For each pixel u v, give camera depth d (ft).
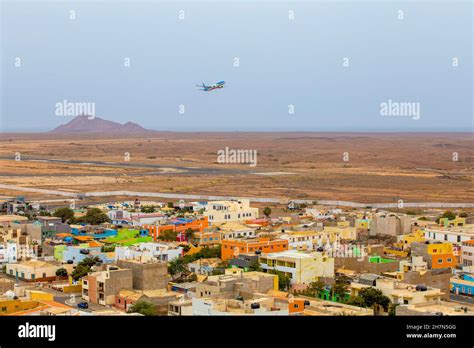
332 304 643.45
